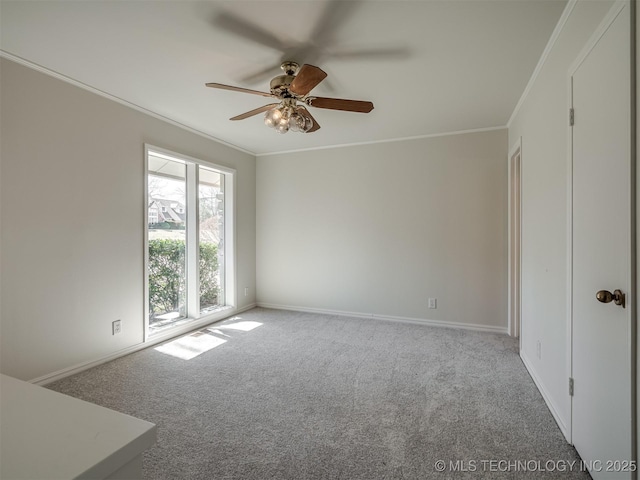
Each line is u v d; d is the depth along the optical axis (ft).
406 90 8.86
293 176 15.21
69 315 8.38
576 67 5.23
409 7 5.58
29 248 7.59
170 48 6.92
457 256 12.56
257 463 5.22
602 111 4.38
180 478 4.90
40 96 7.75
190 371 8.66
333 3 5.51
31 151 7.61
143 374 8.46
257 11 5.72
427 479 4.88
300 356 9.71
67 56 7.23
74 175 8.47
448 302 12.72
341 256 14.40
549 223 6.73
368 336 11.56
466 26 6.09
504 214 11.91
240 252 14.92
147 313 10.46
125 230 9.77
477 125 11.77
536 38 6.45
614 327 4.11
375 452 5.48
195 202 12.53
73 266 8.47
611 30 4.12
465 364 9.10
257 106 10.01
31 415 1.89
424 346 10.54
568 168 5.57
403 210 13.32
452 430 6.07
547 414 6.57
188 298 12.69
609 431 4.25
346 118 11.03
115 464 1.62
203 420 6.40
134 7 5.63
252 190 15.69
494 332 12.02
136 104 9.87
